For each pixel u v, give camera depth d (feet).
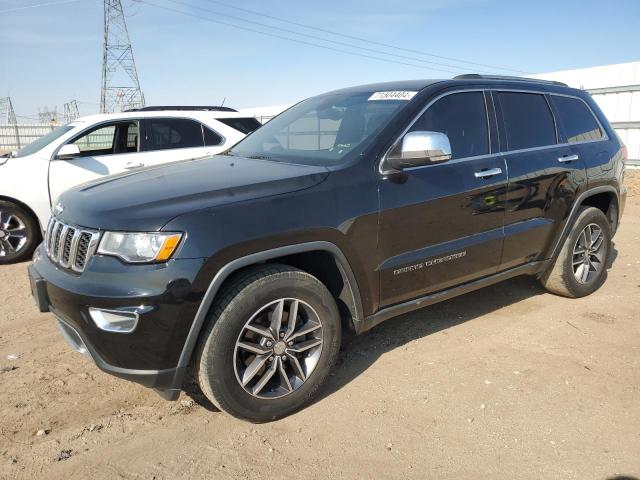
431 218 11.16
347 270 10.02
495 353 12.23
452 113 12.12
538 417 9.71
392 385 10.87
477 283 12.75
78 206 9.43
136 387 10.83
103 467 8.43
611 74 42.73
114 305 8.11
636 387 10.71
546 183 13.57
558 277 14.98
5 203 20.21
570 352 12.25
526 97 13.98
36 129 77.10
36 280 9.45
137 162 22.71
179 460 8.60
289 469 8.39
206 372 8.71
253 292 8.85
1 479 8.11
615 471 8.28
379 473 8.30
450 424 9.53
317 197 9.60
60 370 11.51
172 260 8.18
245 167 10.96
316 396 10.41
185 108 26.30
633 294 15.98
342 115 12.26
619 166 16.08
